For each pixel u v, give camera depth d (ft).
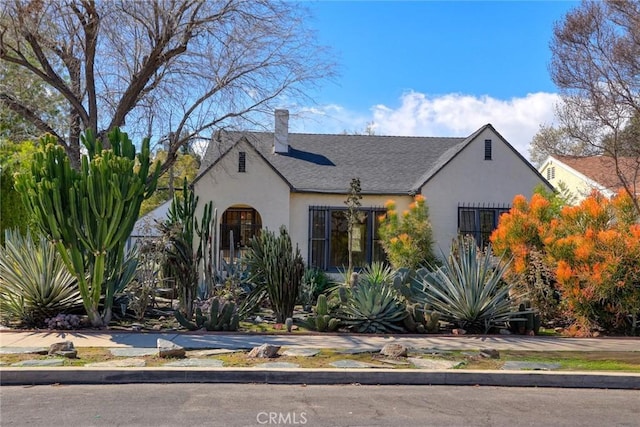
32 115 58.80
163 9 53.31
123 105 57.41
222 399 21.57
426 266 54.60
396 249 54.34
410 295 37.37
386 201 64.39
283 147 70.69
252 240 42.80
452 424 19.11
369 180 66.08
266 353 27.14
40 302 34.96
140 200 35.50
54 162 33.45
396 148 74.38
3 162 74.08
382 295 34.53
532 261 40.37
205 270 44.39
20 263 35.12
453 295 35.65
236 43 56.44
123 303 39.19
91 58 56.90
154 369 24.11
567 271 36.60
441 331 35.35
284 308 38.01
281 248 38.60
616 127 50.42
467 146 64.13
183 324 34.55
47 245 36.40
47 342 30.09
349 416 19.76
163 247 37.70
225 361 26.12
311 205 63.16
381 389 23.58
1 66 61.77
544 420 19.75
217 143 63.00
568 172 92.02
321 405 21.04
